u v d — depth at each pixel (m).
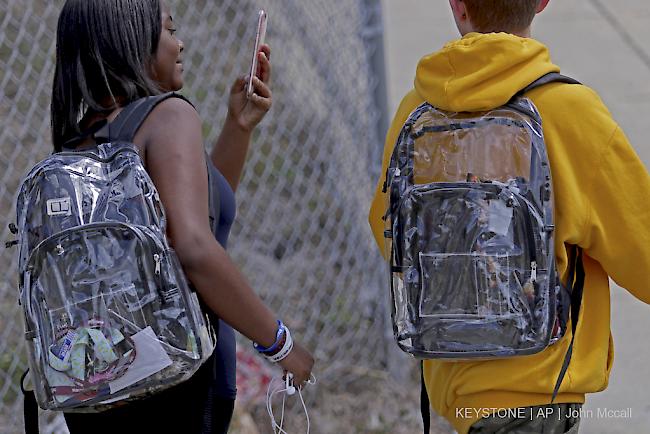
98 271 2.67
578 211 2.89
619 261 2.94
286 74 6.52
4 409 5.02
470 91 2.94
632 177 2.89
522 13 3.08
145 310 2.67
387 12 10.09
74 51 2.98
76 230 2.68
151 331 2.66
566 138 2.91
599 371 3.03
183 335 2.67
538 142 2.88
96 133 2.90
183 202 2.74
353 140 5.93
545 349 2.96
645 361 5.59
